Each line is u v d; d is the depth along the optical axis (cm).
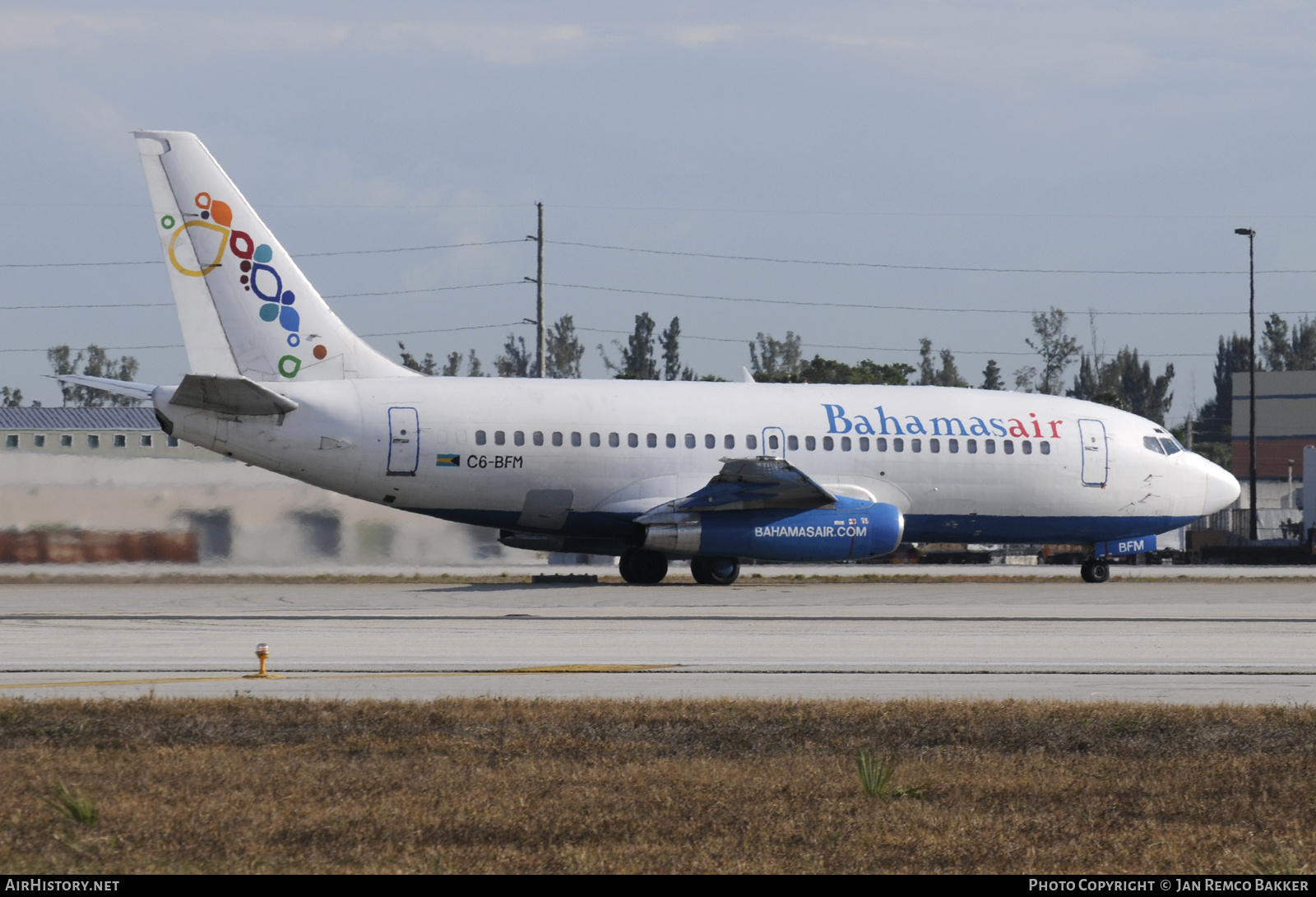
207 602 9912
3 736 4562
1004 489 13250
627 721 4897
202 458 13150
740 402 12712
